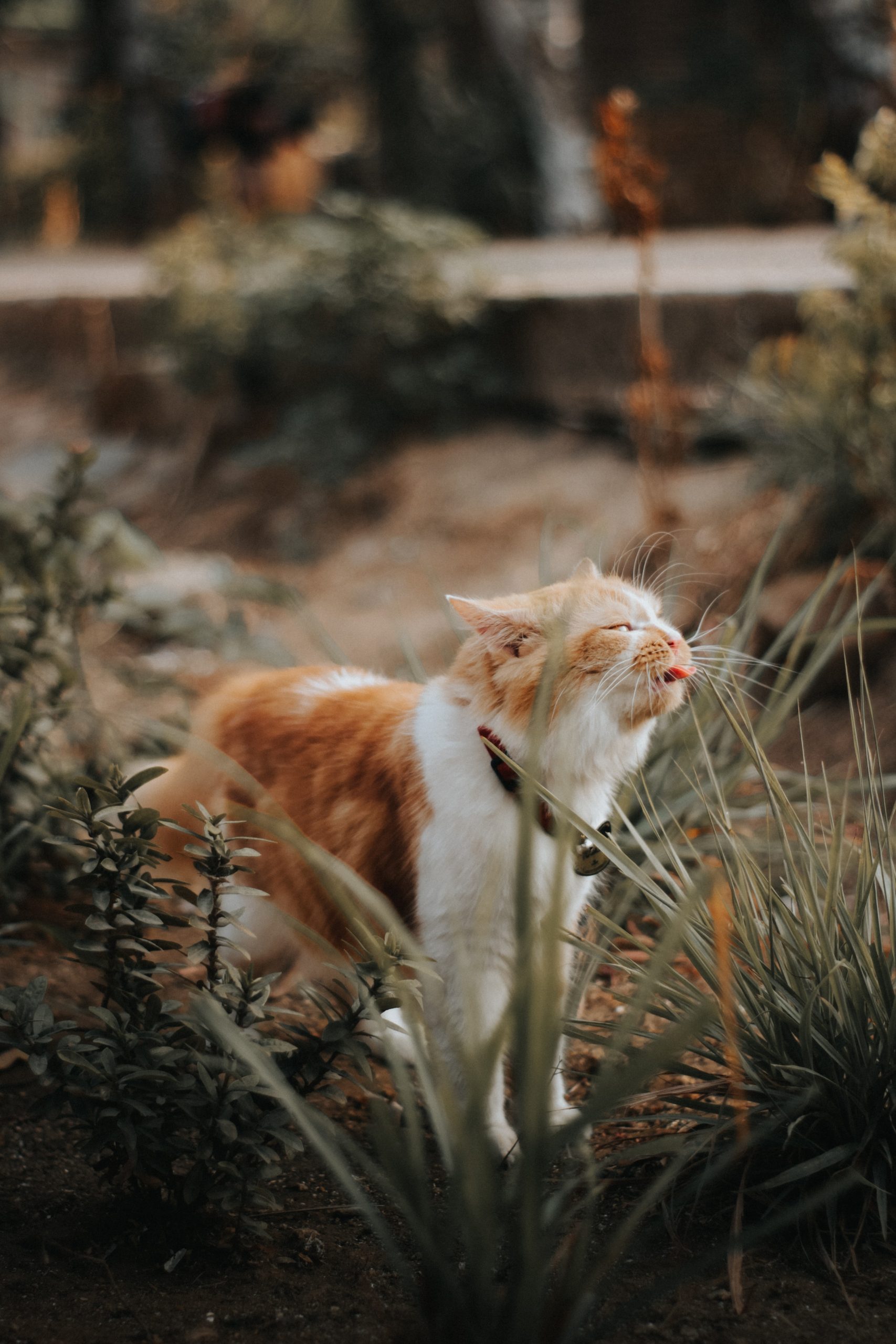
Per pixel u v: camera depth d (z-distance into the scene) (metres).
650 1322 1.90
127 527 5.83
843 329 4.51
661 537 5.08
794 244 10.38
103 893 1.95
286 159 11.86
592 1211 1.77
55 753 3.48
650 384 5.23
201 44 18.22
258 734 2.77
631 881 2.63
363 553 7.33
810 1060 2.08
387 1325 1.91
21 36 25.61
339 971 2.15
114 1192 2.25
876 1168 2.11
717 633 3.66
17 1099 2.56
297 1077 1.98
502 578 6.45
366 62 14.36
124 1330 1.89
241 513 8.13
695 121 15.59
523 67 13.84
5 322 10.55
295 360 8.21
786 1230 2.12
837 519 4.82
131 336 9.92
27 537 3.54
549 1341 1.59
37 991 1.95
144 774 2.05
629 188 4.93
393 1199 1.71
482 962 2.22
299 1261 2.08
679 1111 2.38
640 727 2.35
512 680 2.23
